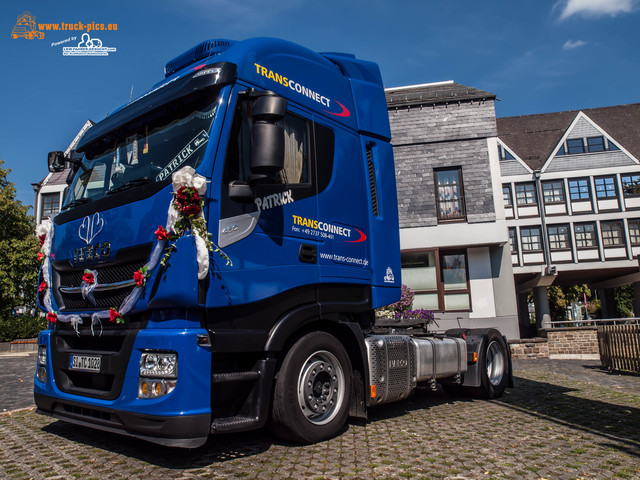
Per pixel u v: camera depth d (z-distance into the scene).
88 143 5.01
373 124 5.80
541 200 34.69
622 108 38.31
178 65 5.12
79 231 4.38
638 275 34.22
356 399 4.98
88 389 4.05
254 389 4.01
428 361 6.16
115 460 4.02
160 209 3.71
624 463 4.03
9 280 22.59
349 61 5.90
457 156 15.84
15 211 23.86
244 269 3.93
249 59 4.39
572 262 34.00
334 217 4.93
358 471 3.74
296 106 4.79
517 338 15.13
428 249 15.53
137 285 3.63
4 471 3.77
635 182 33.00
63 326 4.49
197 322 3.62
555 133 37.34
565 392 7.94
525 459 4.12
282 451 4.24
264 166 3.82
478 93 16.14
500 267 15.45
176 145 4.09
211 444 4.46
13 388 8.70
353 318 5.15
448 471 3.78
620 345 11.41
